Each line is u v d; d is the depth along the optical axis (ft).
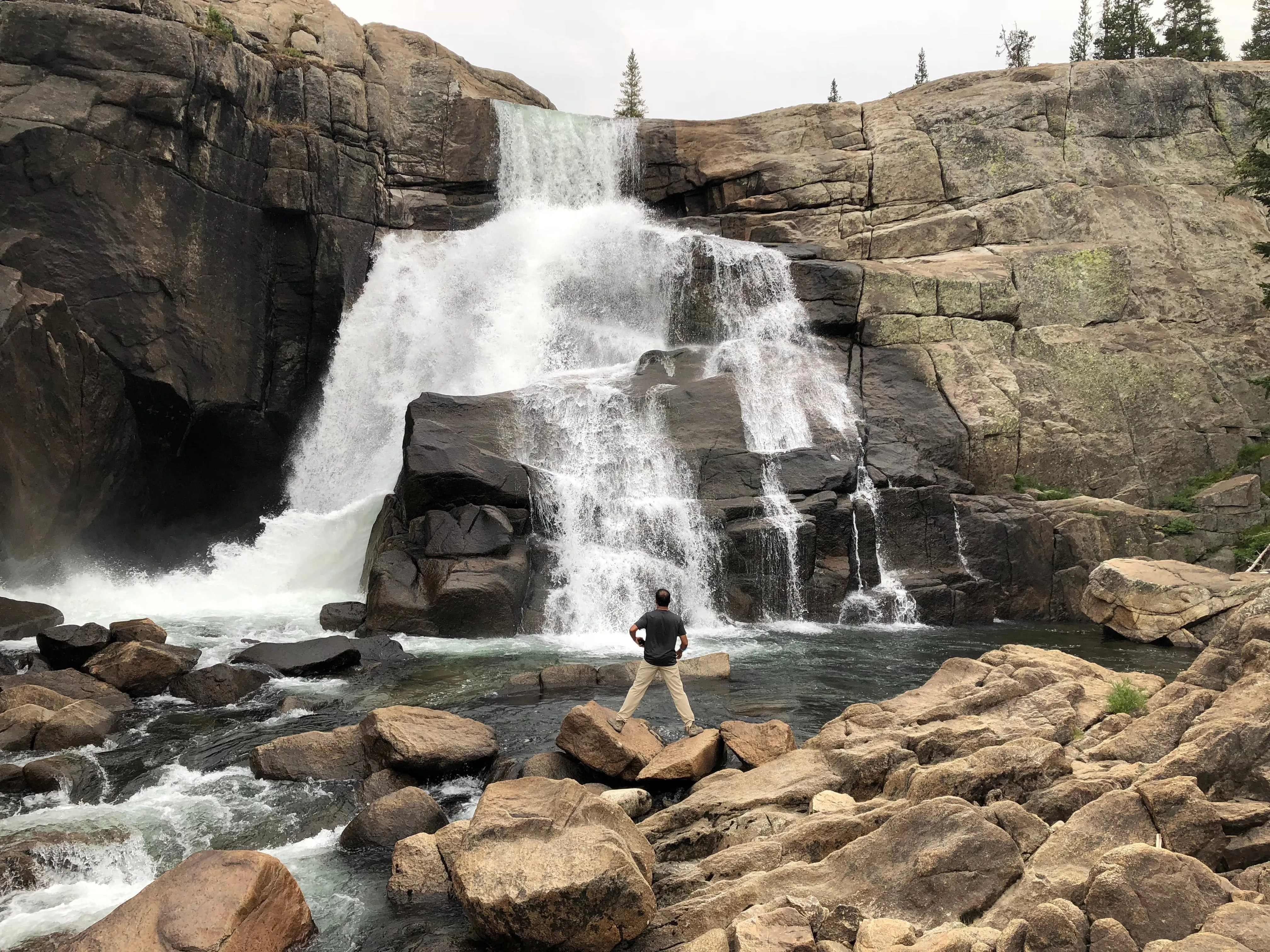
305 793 31.32
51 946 21.42
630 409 71.26
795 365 81.30
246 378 84.99
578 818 22.30
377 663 48.70
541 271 94.17
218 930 19.33
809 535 64.13
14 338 62.75
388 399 88.74
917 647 55.88
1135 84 103.65
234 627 57.93
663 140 111.86
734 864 23.18
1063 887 19.40
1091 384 85.76
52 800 30.63
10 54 71.20
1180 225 98.07
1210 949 16.15
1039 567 69.62
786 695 42.96
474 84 116.16
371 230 95.55
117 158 73.00
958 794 24.45
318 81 92.22
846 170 104.47
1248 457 83.87
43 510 67.87
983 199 101.71
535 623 58.08
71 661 46.21
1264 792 23.81
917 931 19.36
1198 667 33.06
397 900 23.79
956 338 86.43
